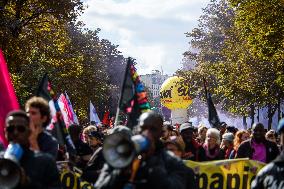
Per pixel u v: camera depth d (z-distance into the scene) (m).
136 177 5.04
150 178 5.03
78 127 11.32
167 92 66.31
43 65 40.16
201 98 65.62
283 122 6.12
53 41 38.72
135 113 7.30
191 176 6.54
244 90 44.75
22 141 5.62
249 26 31.98
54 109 8.91
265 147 12.34
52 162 5.76
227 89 45.41
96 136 12.70
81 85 46.25
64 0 35.53
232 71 44.81
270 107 50.47
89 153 11.26
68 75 39.84
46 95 8.92
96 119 26.53
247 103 46.91
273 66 40.28
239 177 9.99
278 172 6.11
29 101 6.90
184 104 65.44
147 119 5.24
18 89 34.66
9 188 4.99
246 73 43.59
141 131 5.25
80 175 9.28
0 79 7.64
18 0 35.12
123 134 4.79
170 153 5.63
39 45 37.62
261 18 31.11
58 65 39.34
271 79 42.97
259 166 10.05
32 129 6.24
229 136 13.63
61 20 36.94
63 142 8.94
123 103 7.35
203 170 9.84
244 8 31.50
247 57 43.69
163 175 5.06
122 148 4.76
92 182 8.97
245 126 61.56
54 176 5.78
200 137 14.35
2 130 7.50
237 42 46.78
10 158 5.13
